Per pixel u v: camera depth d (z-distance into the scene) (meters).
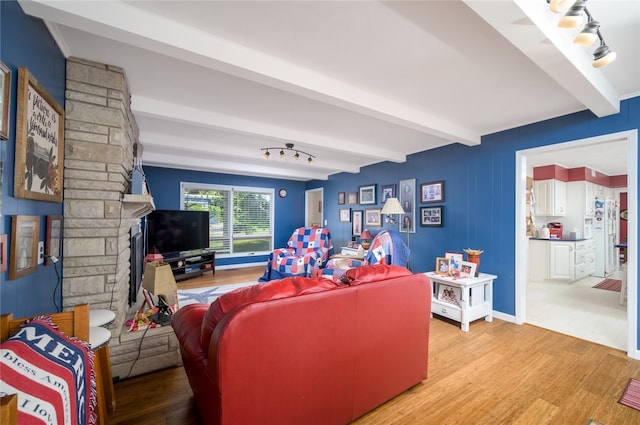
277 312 1.25
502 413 1.68
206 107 2.81
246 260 6.71
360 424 1.57
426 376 1.95
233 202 6.57
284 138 3.44
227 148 4.30
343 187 6.20
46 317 1.13
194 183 6.03
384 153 4.36
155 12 1.49
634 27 1.56
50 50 1.58
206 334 1.26
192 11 1.48
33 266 1.35
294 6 1.44
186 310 1.68
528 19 1.31
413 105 2.68
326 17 1.51
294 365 1.31
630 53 1.82
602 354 2.41
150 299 2.46
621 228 6.97
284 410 1.29
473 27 1.57
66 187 1.81
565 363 2.26
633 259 2.36
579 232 5.45
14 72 1.19
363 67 2.03
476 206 3.60
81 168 1.85
